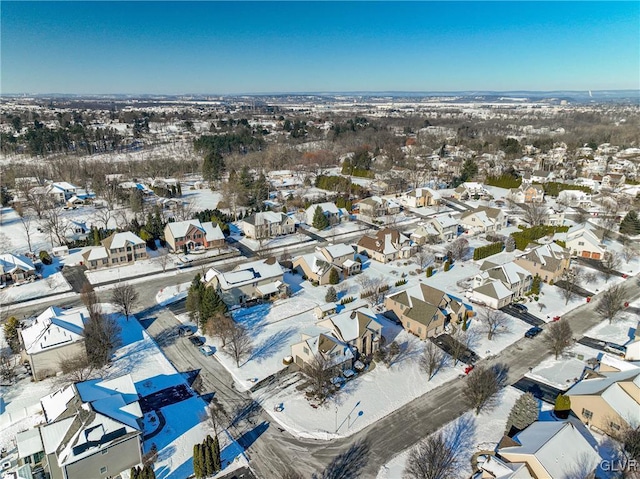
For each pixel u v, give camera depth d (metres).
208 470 38.56
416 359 57.47
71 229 102.38
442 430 45.16
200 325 63.06
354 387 51.78
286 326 64.75
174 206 124.94
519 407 44.19
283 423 45.97
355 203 133.12
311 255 82.75
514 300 73.69
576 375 54.19
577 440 39.00
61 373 52.78
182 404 48.53
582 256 93.38
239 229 109.50
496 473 36.53
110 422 38.62
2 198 123.25
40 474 38.75
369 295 74.44
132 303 71.12
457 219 115.75
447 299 66.12
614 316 69.00
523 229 108.31
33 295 73.56
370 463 40.94
